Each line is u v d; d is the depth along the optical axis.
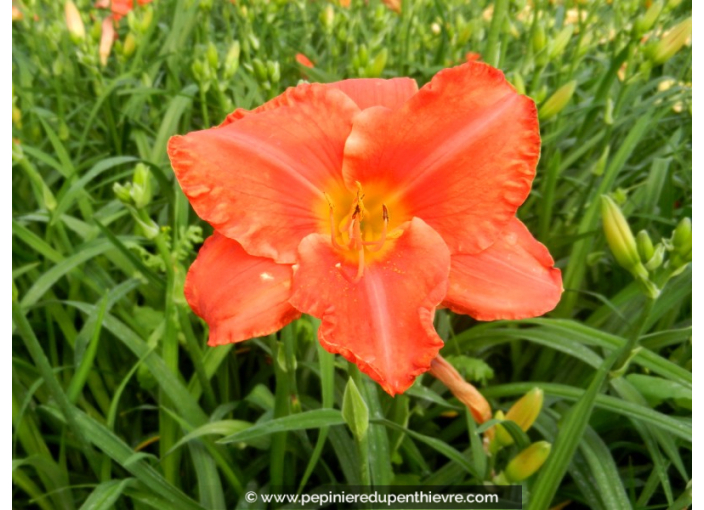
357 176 0.21
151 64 0.47
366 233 0.22
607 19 0.60
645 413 0.26
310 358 0.34
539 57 0.38
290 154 0.20
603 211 0.23
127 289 0.32
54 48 0.46
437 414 0.34
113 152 0.47
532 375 0.39
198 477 0.28
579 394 0.30
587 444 0.27
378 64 0.39
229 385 0.37
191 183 0.19
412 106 0.20
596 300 0.41
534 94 0.39
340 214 0.22
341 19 0.49
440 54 0.53
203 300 0.20
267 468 0.33
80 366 0.27
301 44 0.59
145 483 0.26
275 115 0.20
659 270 0.34
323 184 0.21
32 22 0.50
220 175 0.19
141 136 0.44
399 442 0.29
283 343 0.26
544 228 0.41
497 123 0.19
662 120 0.50
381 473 0.27
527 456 0.23
